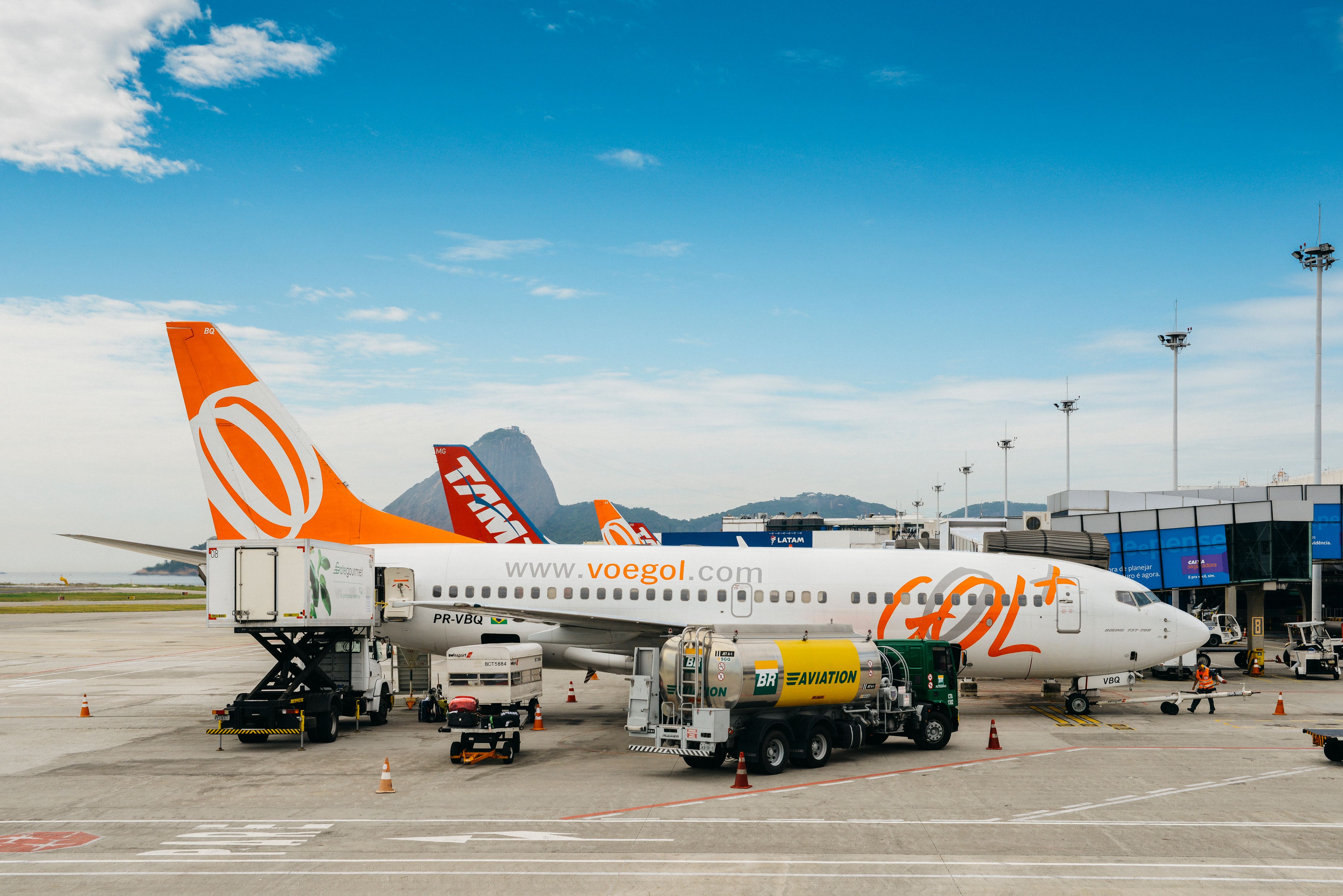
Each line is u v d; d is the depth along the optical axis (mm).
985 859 15469
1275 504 49031
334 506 32562
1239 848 16141
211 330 30891
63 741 27344
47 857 15797
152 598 185000
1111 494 74625
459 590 32500
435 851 15969
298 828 17547
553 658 32469
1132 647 31953
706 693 21766
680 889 13992
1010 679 32719
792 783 21281
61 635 76750
